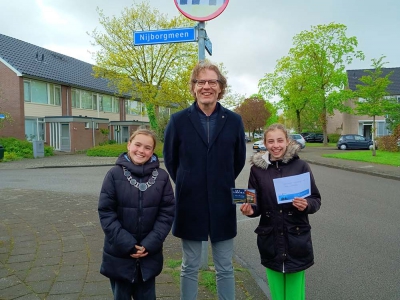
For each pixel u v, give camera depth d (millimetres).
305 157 22203
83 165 18125
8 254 4371
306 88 35719
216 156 2727
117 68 26859
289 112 44125
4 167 17188
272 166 2889
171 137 2809
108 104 39000
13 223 5906
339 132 51844
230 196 2781
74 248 4617
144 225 2613
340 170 15797
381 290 3715
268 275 2945
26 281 3547
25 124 27031
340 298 3539
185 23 26688
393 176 12734
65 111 31562
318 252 4902
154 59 27219
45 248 4613
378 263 4484
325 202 8383
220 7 3619
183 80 26047
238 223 6613
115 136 38656
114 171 2654
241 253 4926
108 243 2592
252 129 70375
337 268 4324
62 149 28719
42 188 10102
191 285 2793
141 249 2543
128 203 2604
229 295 2811
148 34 3908
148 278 2594
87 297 3207
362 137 31781
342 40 34125
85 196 8555
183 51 27062
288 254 2775
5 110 26453
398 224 6367
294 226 2789
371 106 20078
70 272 3787
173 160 2861
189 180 2727
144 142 2658
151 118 28219
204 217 2729
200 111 2811
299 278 2834
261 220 2932
